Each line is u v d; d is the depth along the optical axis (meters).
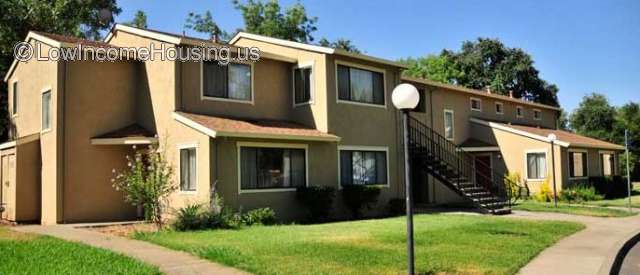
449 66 53.97
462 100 29.00
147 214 16.34
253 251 10.34
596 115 51.97
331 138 18.53
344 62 19.75
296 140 17.97
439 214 19.28
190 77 17.48
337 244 11.28
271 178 17.38
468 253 10.59
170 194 15.71
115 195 17.78
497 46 54.09
